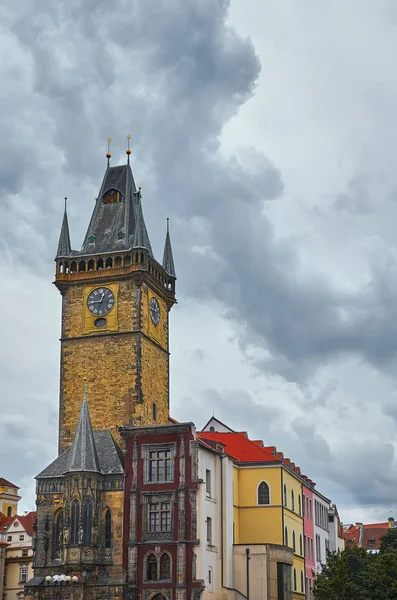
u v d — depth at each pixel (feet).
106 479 329.11
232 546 347.97
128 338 357.20
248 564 344.28
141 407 349.00
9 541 518.37
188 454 324.60
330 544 532.73
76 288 369.91
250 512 382.42
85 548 315.78
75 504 319.88
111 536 322.96
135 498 323.78
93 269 369.09
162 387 376.07
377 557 351.67
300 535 431.02
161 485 323.57
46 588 318.24
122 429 335.26
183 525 316.40
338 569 327.06
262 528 379.76
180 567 312.09
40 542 328.49
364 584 328.29
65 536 317.22
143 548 318.45
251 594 341.21
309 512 463.42
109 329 360.28
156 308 379.76
